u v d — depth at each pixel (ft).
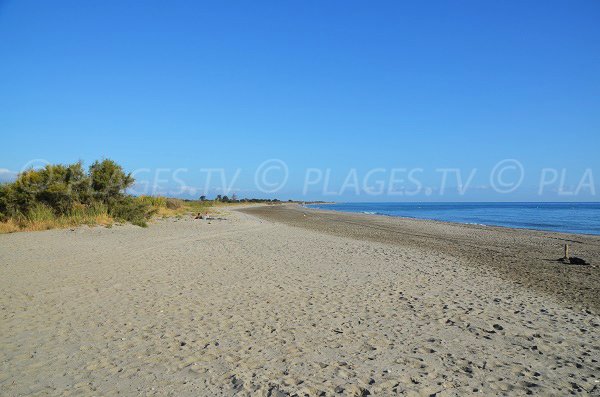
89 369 16.90
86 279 33.06
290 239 69.51
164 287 31.35
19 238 56.03
